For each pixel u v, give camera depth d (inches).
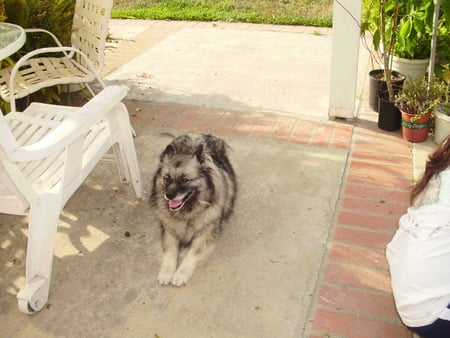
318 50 194.1
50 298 100.7
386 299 97.7
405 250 84.8
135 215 119.0
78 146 97.7
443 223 80.3
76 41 145.4
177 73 180.2
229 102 160.2
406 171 127.2
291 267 104.7
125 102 161.9
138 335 94.0
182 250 112.3
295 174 128.3
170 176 107.4
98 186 127.6
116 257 108.7
